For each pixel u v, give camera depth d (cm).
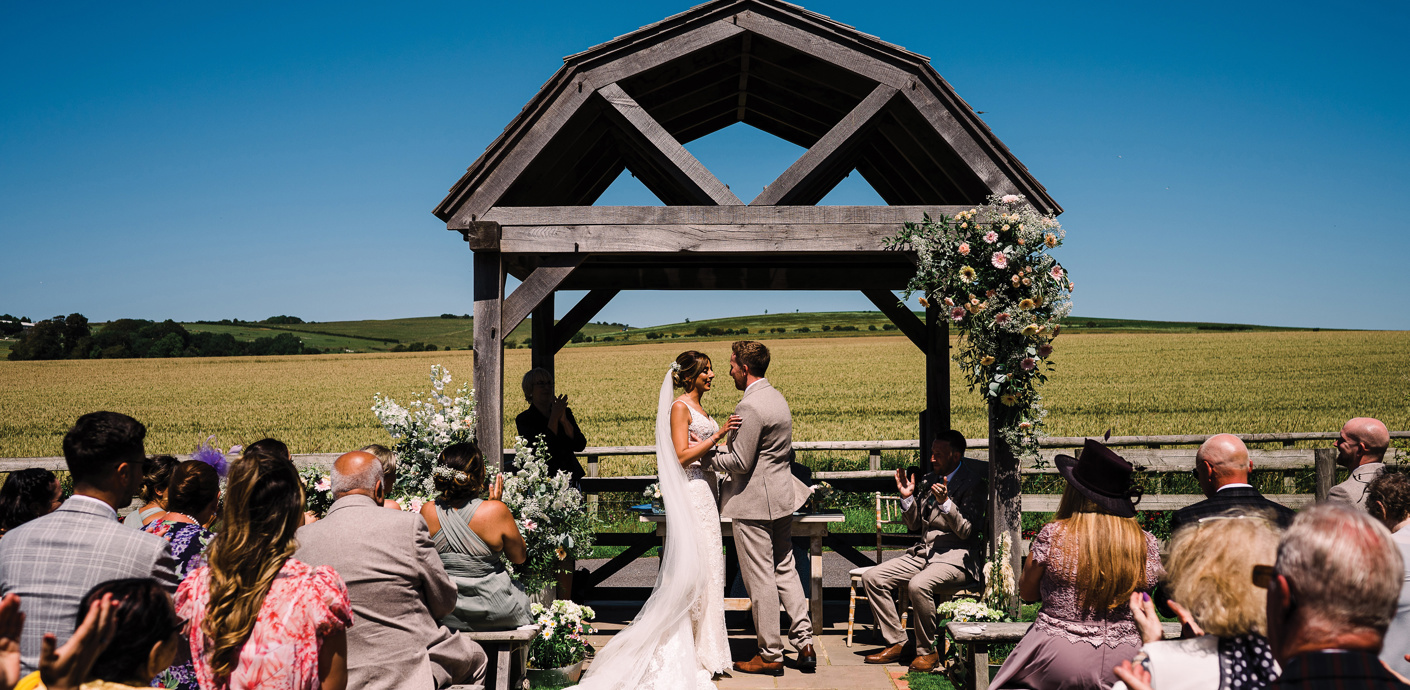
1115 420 2250
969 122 500
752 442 480
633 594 707
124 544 259
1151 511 801
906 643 512
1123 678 209
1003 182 500
